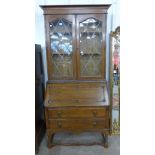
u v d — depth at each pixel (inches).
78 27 83.8
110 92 96.3
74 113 83.0
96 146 88.0
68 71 90.1
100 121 83.7
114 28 96.9
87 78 88.3
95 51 88.4
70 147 87.5
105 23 83.3
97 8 81.7
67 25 86.0
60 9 82.2
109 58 96.7
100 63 87.9
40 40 99.3
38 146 86.6
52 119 83.8
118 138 94.6
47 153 83.0
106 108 82.2
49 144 86.4
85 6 81.0
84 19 83.1
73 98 84.7
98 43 87.9
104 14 82.4
